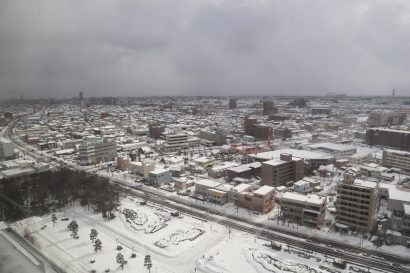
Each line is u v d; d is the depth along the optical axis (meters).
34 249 130.00
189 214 179.38
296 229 159.38
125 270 121.00
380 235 151.38
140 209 185.75
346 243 145.00
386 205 195.75
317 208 161.12
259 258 129.00
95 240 143.88
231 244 143.12
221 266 124.00
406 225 150.12
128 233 154.00
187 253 135.12
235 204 193.50
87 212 180.88
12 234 140.00
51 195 198.25
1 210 174.75
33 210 179.62
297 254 134.00
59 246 138.25
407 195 189.00
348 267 124.62
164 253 134.38
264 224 165.38
